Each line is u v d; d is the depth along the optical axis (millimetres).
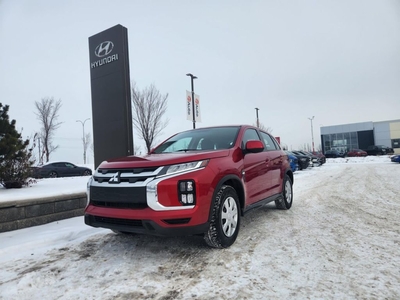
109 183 3365
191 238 4082
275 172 5289
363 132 48812
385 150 42000
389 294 2373
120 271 3055
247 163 4195
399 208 5781
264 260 3191
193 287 2619
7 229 4605
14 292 2664
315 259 3180
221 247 3545
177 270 3010
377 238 3854
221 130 4711
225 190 3580
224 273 2889
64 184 8523
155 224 2967
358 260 3109
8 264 3369
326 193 8172
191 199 3105
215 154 3598
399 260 3082
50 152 26719
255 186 4398
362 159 34562
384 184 9766
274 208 6117
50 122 26234
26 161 7859
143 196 3064
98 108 8703
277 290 2504
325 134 52281
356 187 9273
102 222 3438
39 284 2816
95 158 8648
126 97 8305
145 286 2684
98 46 8867
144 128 17609
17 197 4789
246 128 4793
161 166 3162
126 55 8500
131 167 3289
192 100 15305
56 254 3672
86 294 2582
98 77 8797
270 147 5512
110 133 8422
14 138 7711
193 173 3184
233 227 3727
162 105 18219
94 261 3391
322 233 4172
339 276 2736
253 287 2572
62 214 5414
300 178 13648
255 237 4059
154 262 3260
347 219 4969
